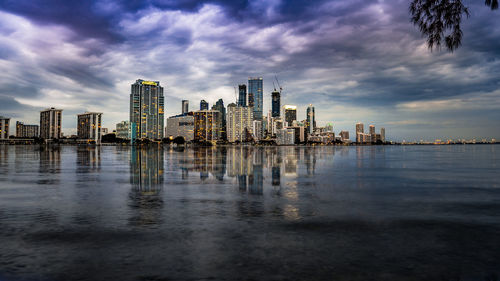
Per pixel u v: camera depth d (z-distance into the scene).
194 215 12.56
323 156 78.31
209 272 7.06
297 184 22.72
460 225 11.16
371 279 6.73
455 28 8.87
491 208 14.16
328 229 10.55
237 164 44.47
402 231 10.34
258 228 10.64
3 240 9.32
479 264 7.57
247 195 17.56
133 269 7.23
